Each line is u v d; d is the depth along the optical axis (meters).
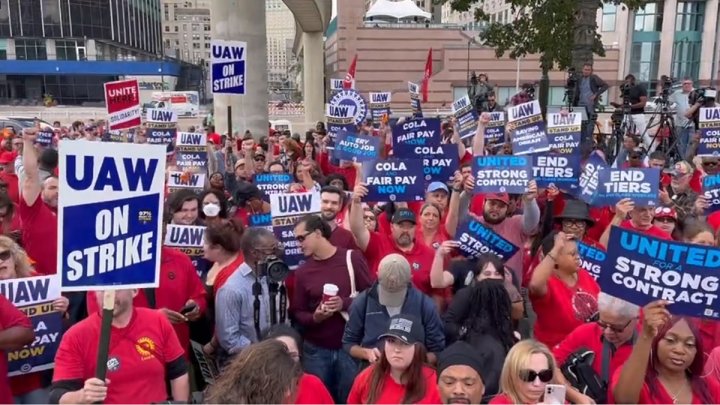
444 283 4.98
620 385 3.24
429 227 5.97
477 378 3.24
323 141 12.60
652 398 3.24
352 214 5.51
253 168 10.68
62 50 73.12
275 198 5.87
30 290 4.12
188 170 9.66
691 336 3.18
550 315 4.64
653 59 46.12
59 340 4.21
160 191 3.24
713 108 8.55
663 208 6.07
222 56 10.37
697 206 6.87
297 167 9.68
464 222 5.18
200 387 5.03
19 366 4.08
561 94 42.28
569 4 17.23
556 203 6.92
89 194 3.06
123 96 11.47
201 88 87.12
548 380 3.15
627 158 10.25
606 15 46.72
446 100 42.91
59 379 3.36
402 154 8.20
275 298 4.60
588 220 5.64
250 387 2.94
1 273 4.18
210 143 12.62
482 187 6.14
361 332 4.40
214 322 4.94
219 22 17.03
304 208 5.92
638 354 3.18
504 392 3.26
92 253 3.08
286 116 46.19
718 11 45.22
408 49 43.56
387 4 48.28
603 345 3.72
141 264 3.21
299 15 34.56
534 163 7.00
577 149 9.10
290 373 3.01
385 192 6.54
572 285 4.73
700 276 3.18
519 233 6.24
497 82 42.72
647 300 3.29
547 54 18.28
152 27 97.75
